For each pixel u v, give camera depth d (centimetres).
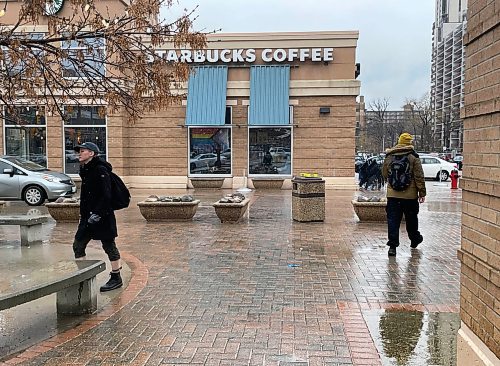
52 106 774
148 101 746
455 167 3331
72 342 476
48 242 1010
